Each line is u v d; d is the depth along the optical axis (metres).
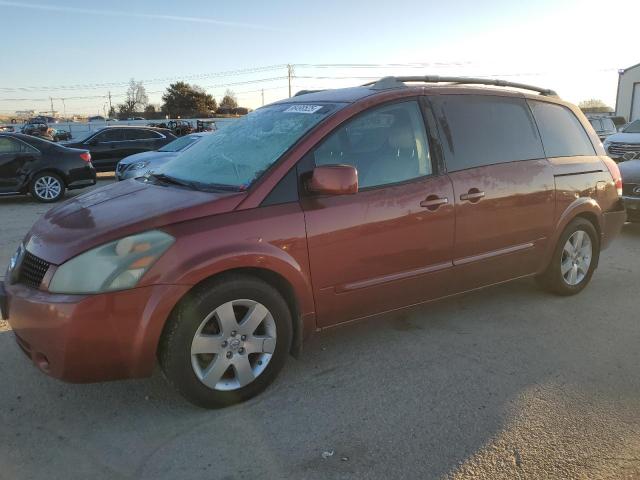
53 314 2.74
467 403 3.17
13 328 3.02
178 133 36.16
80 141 15.95
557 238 4.66
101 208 3.23
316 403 3.19
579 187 4.75
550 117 4.73
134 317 2.79
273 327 3.22
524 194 4.30
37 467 2.63
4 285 3.16
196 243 2.92
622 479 2.51
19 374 3.54
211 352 3.03
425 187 3.75
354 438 2.84
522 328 4.27
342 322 3.61
